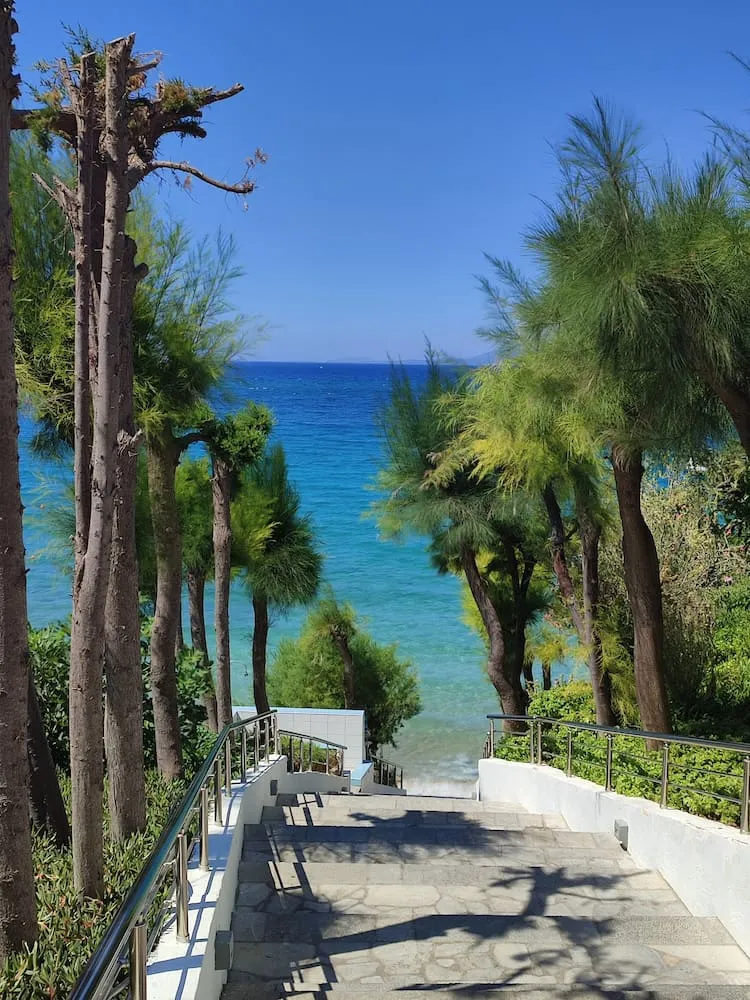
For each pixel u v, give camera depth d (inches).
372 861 262.1
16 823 157.8
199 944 156.5
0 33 149.4
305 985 177.2
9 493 152.4
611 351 248.8
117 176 188.4
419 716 948.0
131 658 237.8
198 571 595.5
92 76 200.4
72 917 179.6
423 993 169.3
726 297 228.5
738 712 400.2
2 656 154.4
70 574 454.0
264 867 244.5
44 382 303.4
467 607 729.0
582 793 327.3
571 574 549.0
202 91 223.5
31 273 294.0
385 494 542.9
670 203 238.2
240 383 358.9
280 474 607.2
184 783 309.6
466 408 460.4
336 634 765.3
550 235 252.2
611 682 437.7
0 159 149.1
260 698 633.6
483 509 511.5
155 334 325.7
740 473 406.9
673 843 240.8
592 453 337.1
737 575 486.6
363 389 4574.3
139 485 447.8
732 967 191.3
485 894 234.8
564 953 195.2
